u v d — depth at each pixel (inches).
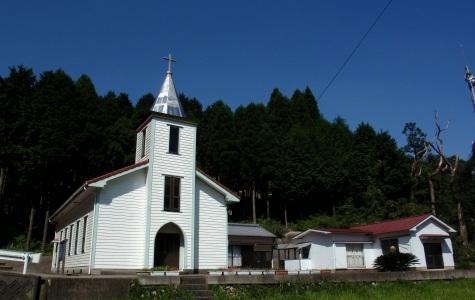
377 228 1074.1
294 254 1153.4
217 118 1959.9
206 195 780.0
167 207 713.0
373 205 1900.8
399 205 1860.2
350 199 2023.9
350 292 542.9
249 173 1814.7
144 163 719.1
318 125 2352.4
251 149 1856.5
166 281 466.0
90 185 661.9
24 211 1518.2
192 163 760.3
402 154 2118.6
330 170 1959.9
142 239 689.0
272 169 1852.9
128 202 694.5
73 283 406.3
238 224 1171.9
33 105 1423.5
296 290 526.0
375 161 2118.6
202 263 737.0
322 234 1030.4
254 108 2108.8
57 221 1079.0
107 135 1562.5
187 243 712.4
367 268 1016.9
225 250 770.2
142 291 447.2
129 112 1946.4
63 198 1499.8
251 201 2020.2
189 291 466.6
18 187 1419.8
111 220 673.0
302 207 2020.2
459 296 543.8
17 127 1385.3
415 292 564.1
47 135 1360.7
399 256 848.3
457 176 1734.7
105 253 655.1
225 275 497.4
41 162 1322.6
